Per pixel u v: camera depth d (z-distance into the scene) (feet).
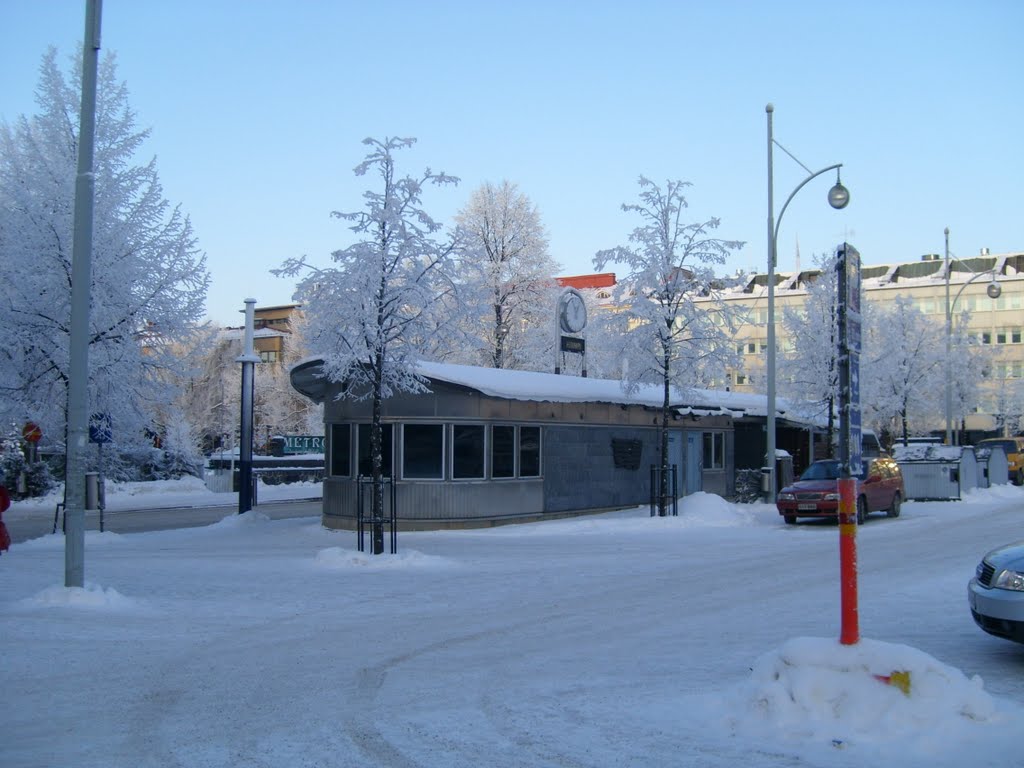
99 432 66.80
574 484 78.38
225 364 187.83
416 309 53.88
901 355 140.77
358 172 53.26
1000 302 237.25
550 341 138.72
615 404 81.97
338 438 73.05
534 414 74.59
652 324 76.33
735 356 78.07
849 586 21.02
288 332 245.86
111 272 63.82
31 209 63.21
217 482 134.82
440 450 69.26
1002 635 26.27
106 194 65.92
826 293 110.32
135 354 66.49
